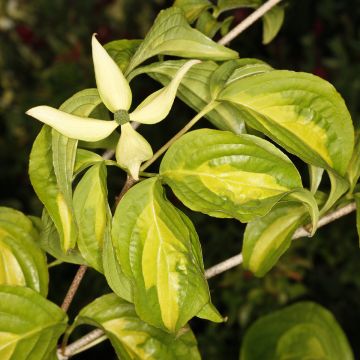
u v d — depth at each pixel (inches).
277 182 18.9
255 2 25.2
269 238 22.3
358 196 21.6
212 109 21.3
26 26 73.3
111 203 53.1
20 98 67.4
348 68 57.1
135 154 18.6
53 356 21.1
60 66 58.3
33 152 19.9
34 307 21.2
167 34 20.8
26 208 63.5
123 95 18.4
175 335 18.7
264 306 46.1
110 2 78.5
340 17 64.4
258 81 19.6
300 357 26.9
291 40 64.7
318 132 19.5
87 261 19.9
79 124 18.2
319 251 50.3
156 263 18.8
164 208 19.0
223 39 23.3
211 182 19.0
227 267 22.8
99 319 21.7
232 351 48.2
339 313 51.6
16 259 22.1
